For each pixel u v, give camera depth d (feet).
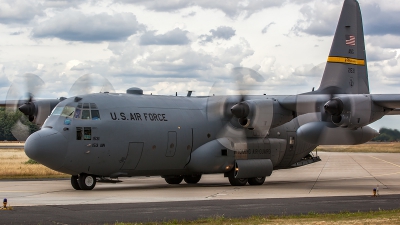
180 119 122.93
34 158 105.81
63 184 127.95
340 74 138.62
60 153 106.52
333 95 116.78
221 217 71.51
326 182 143.33
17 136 133.08
